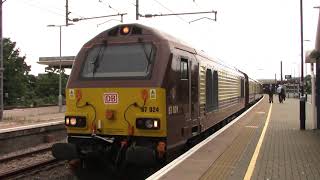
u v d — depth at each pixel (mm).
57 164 13312
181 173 9039
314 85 18250
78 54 10617
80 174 10656
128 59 10141
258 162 10461
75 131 10219
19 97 61469
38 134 17641
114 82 9953
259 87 64500
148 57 9977
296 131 17484
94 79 10195
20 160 13867
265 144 13555
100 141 10047
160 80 9672
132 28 10359
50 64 56656
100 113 10016
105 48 10438
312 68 18359
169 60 9953
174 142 10195
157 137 9594
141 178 10578
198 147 12445
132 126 9719
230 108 20812
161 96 9594
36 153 15188
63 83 72500
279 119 23688
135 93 9734
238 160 10633
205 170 9367
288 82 82188
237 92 24359
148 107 9633
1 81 28906
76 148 10016
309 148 12797
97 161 10531
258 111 31375
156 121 9516
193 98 11883
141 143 9719
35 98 67562
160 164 10000
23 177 11539
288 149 12586
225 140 14117
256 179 8672
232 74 21625
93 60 10406
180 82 10648
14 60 60875
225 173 9141
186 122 11172
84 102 10172
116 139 9930
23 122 25984
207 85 13922
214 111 15328
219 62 17188
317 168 9828
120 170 9930
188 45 11875
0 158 13633
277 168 9797
